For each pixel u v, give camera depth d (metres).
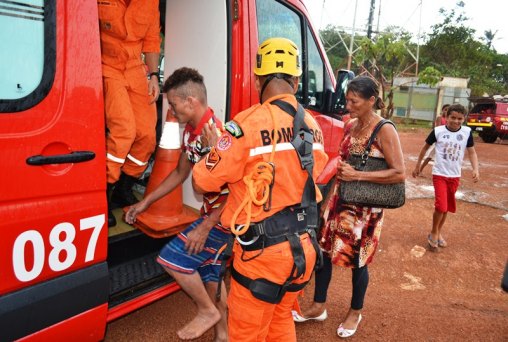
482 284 3.90
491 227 5.56
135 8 2.37
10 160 1.53
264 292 1.65
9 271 1.58
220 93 2.69
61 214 1.71
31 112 1.58
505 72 46.59
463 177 9.07
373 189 2.51
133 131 2.39
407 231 5.18
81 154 1.73
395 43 18.97
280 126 1.64
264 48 1.74
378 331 2.96
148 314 2.91
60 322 1.77
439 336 2.95
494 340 2.94
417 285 3.79
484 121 17.58
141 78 2.52
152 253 2.60
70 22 1.67
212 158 1.63
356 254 2.62
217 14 2.65
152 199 2.32
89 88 1.75
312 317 2.95
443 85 27.14
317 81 3.66
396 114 27.38
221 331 2.46
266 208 1.61
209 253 2.23
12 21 1.52
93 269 1.87
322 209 3.55
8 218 1.55
